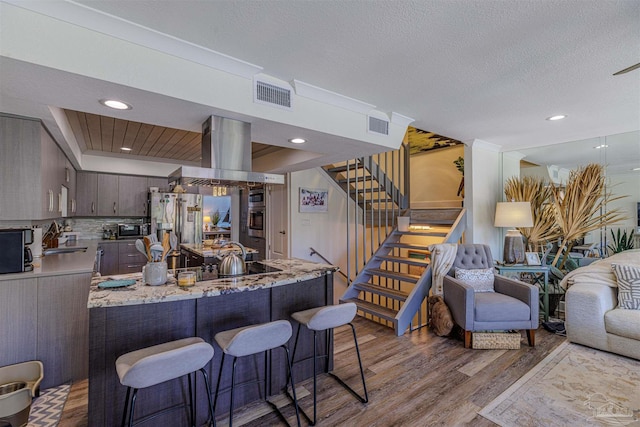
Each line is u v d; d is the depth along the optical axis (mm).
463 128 3760
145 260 5379
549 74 2328
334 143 3094
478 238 4492
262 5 1540
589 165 3984
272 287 2393
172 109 2146
